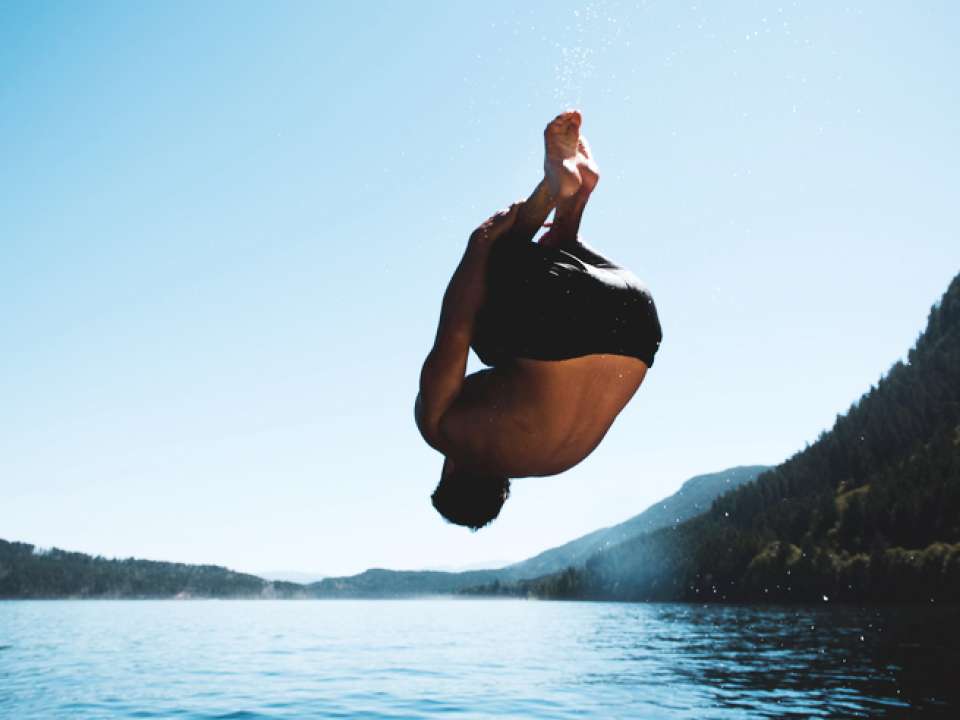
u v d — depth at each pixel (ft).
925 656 89.40
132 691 64.54
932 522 388.98
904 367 635.25
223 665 90.02
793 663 84.79
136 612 352.90
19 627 192.75
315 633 168.96
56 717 50.80
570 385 6.98
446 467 8.53
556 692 62.95
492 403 7.20
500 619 260.21
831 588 365.40
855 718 47.98
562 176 6.75
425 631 177.58
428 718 49.60
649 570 537.65
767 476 602.03
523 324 7.00
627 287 7.26
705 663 87.10
